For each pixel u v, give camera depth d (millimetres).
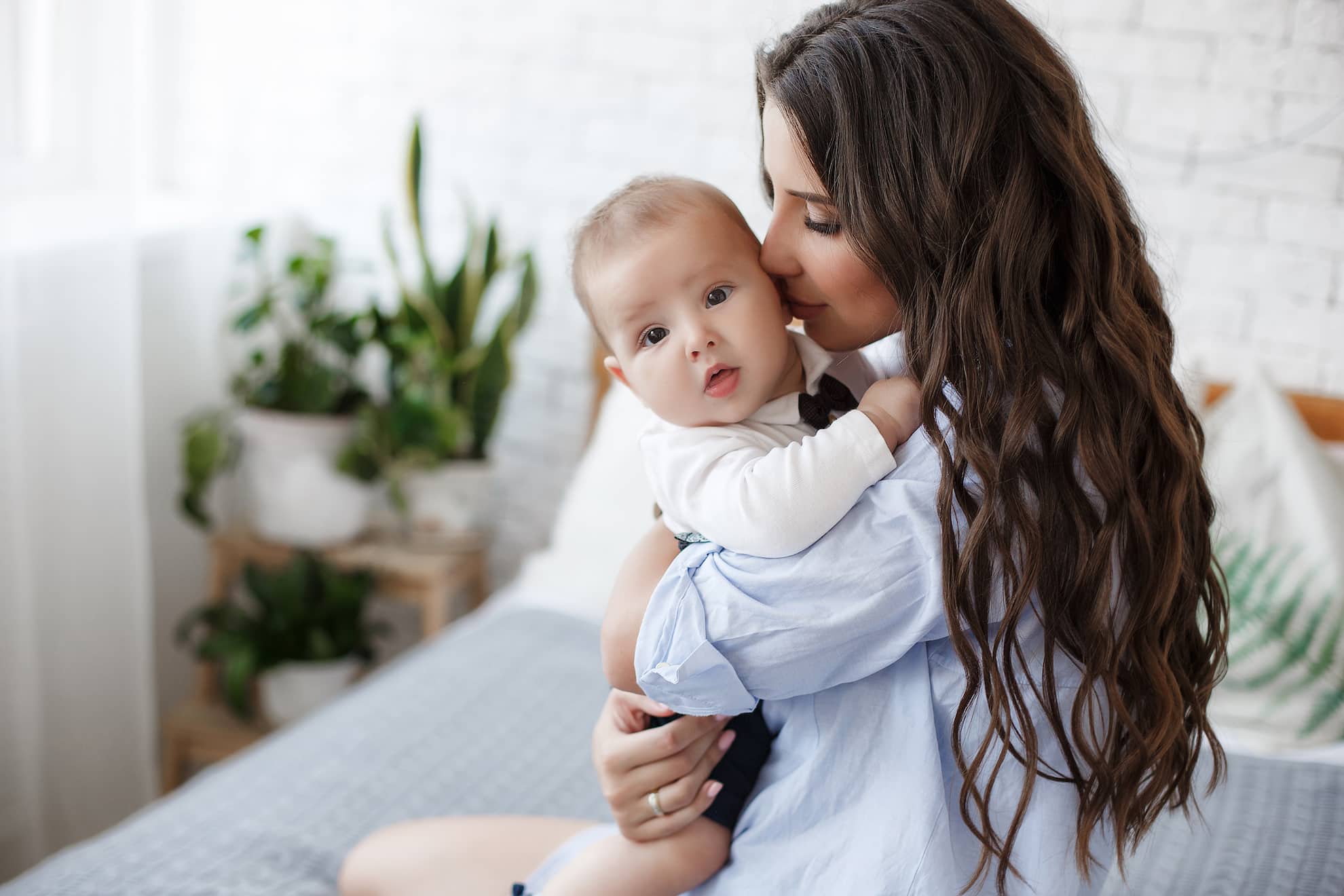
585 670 1842
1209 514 875
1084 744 789
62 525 2008
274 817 1428
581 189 2482
